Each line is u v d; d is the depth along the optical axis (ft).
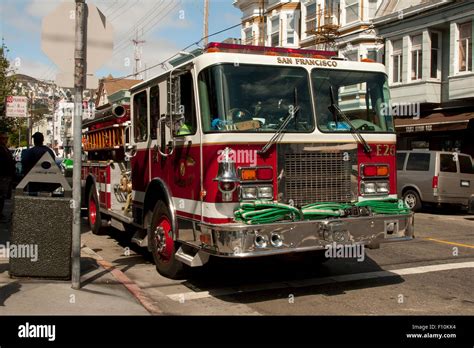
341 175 21.01
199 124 19.84
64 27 19.66
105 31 20.34
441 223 45.03
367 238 20.21
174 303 19.95
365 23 78.69
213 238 18.74
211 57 19.72
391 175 22.30
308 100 20.90
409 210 21.71
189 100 20.89
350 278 23.80
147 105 25.81
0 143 39.04
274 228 18.56
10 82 88.28
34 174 21.36
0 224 37.22
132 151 27.94
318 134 20.63
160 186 23.44
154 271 25.25
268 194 19.49
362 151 21.61
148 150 25.55
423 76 69.31
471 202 45.47
